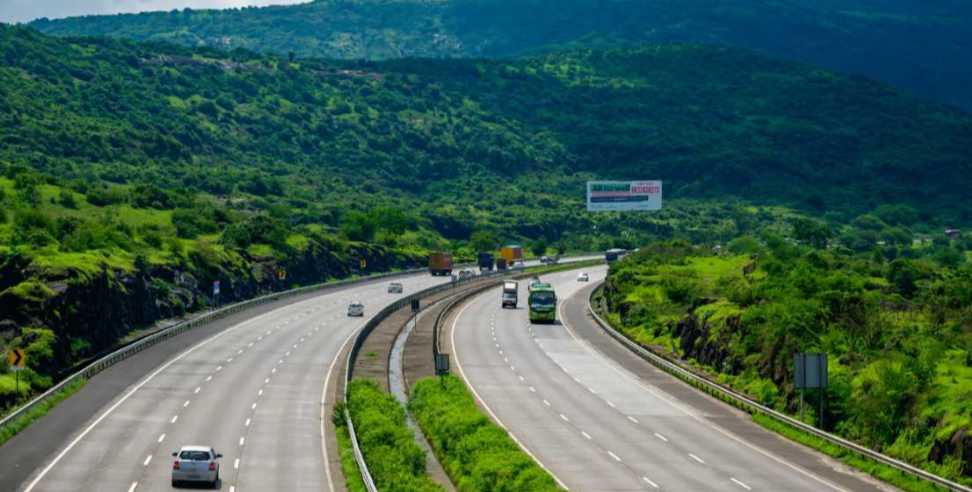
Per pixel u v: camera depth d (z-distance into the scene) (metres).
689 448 97.00
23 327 129.25
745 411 115.56
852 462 90.75
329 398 116.38
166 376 127.38
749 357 129.38
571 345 169.12
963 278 149.62
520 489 75.50
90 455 87.25
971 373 101.12
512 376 138.00
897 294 153.00
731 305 155.38
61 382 114.50
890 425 96.06
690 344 153.38
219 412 107.00
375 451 86.44
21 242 180.12
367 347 158.25
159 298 191.62
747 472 87.56
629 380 136.50
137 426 99.19
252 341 161.50
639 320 188.62
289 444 93.44
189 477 77.31
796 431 102.56
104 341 152.50
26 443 91.25
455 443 92.06
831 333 118.81
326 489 78.44
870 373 106.19
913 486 82.06
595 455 93.38
